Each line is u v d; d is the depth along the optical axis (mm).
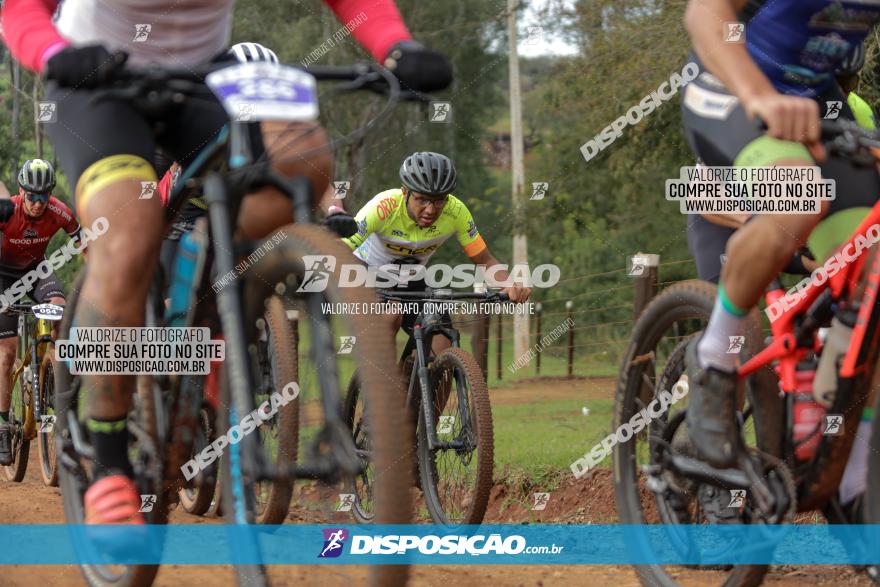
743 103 2139
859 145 2176
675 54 11500
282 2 25188
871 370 2357
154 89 2172
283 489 2164
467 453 4535
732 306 2400
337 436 2025
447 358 4605
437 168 4621
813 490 2463
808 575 3365
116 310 2400
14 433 6492
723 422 2477
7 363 6488
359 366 2008
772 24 2514
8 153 15828
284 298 2297
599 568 3707
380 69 2367
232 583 3324
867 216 2322
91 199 2389
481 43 26500
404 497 1919
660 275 15266
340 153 25078
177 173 2881
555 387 13344
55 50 2400
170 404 2674
